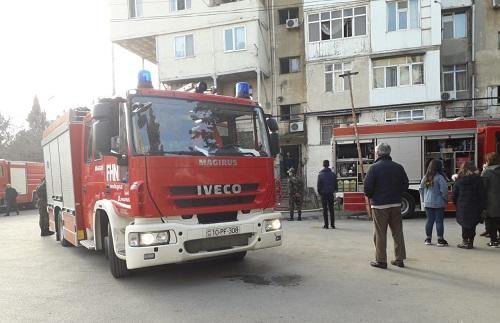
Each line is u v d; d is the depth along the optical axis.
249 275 6.67
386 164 6.90
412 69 24.55
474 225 8.18
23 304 5.61
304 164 26.50
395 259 7.00
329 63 26.11
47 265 8.13
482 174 8.50
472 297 5.29
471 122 13.25
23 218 21.06
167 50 28.77
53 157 10.34
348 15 25.84
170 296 5.70
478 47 25.09
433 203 8.63
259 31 27.39
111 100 6.02
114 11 29.64
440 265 6.97
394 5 24.86
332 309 4.96
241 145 6.56
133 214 5.64
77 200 8.36
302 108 28.02
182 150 5.99
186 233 5.72
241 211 6.36
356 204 14.34
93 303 5.54
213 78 27.91
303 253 8.27
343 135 14.62
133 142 5.74
